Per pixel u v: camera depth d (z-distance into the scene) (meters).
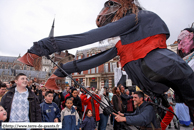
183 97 1.92
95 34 1.77
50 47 1.63
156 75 1.81
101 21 2.25
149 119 1.74
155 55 1.82
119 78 13.10
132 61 2.01
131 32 2.01
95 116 3.95
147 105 1.91
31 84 5.29
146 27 1.91
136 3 2.08
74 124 3.22
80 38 1.72
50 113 2.87
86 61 2.20
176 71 1.70
